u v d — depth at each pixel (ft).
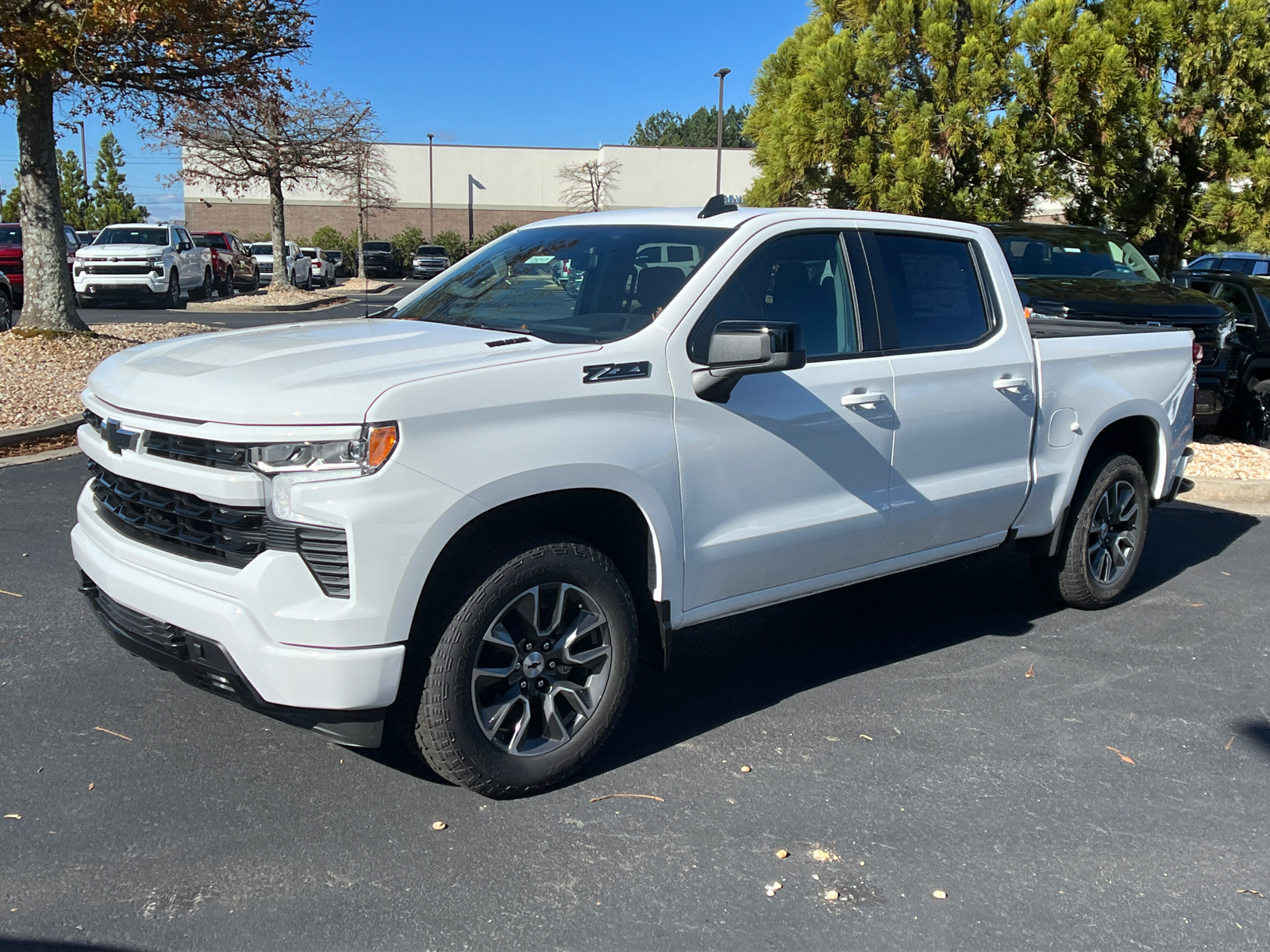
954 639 17.95
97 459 12.32
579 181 207.31
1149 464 20.15
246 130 87.04
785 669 16.48
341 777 12.51
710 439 13.07
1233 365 33.76
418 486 10.70
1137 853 11.49
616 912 10.13
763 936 9.84
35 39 36.45
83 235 110.32
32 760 12.62
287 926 9.77
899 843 11.50
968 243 16.94
